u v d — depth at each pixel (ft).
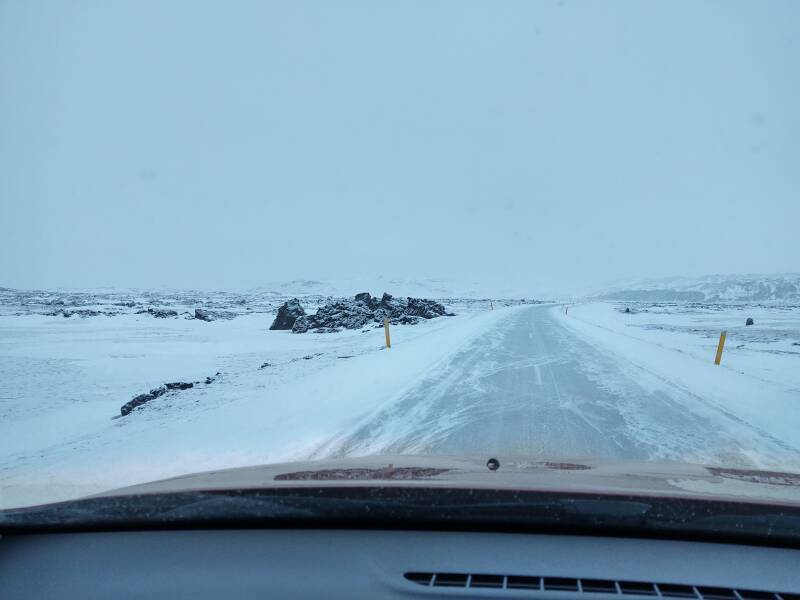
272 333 107.24
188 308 213.25
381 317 120.16
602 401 30.45
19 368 58.85
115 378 52.65
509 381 37.06
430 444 22.27
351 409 29.48
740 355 57.72
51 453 25.18
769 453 20.75
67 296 385.09
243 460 20.85
